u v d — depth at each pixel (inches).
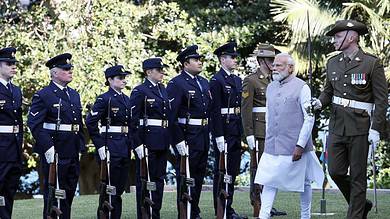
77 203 513.3
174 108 379.6
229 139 396.2
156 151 384.2
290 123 338.6
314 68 693.9
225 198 378.0
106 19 698.2
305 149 339.6
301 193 347.3
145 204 375.9
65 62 370.9
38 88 652.1
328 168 356.5
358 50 349.4
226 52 398.0
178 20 749.9
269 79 406.0
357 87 345.1
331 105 359.9
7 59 359.6
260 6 808.9
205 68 737.6
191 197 382.9
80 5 695.1
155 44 761.6
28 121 360.2
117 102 402.0
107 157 396.5
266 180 340.5
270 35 799.7
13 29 681.6
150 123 384.2
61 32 681.6
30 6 714.8
